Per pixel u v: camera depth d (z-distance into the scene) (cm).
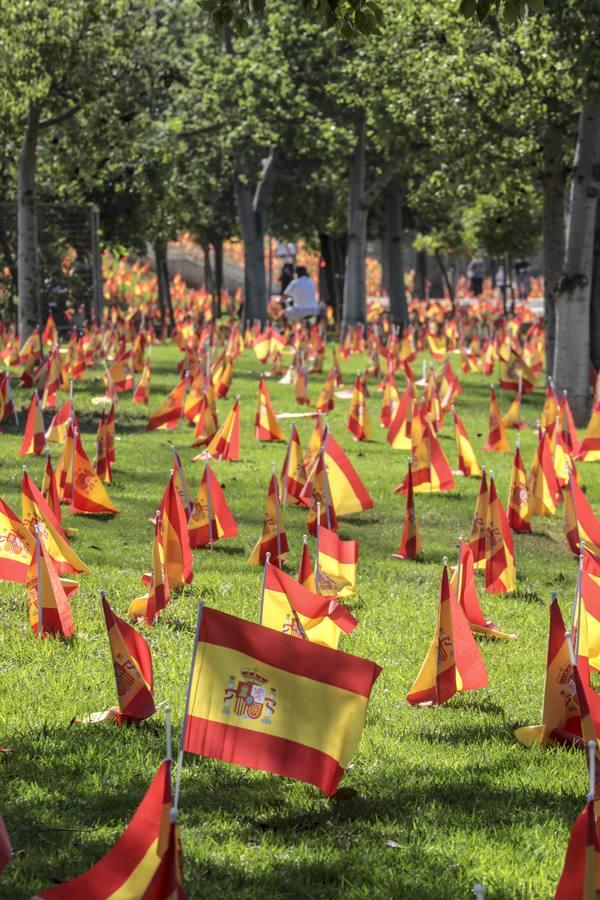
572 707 742
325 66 3481
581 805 650
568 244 2253
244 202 4222
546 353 2683
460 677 820
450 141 2412
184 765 688
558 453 1617
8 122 2648
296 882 546
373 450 1914
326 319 5153
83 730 732
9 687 809
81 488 1377
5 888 529
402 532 1350
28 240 2805
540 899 537
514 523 1418
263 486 1596
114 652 743
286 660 610
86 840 582
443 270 5556
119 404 2331
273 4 3384
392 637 967
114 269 5950
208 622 607
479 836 602
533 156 2509
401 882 549
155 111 3578
